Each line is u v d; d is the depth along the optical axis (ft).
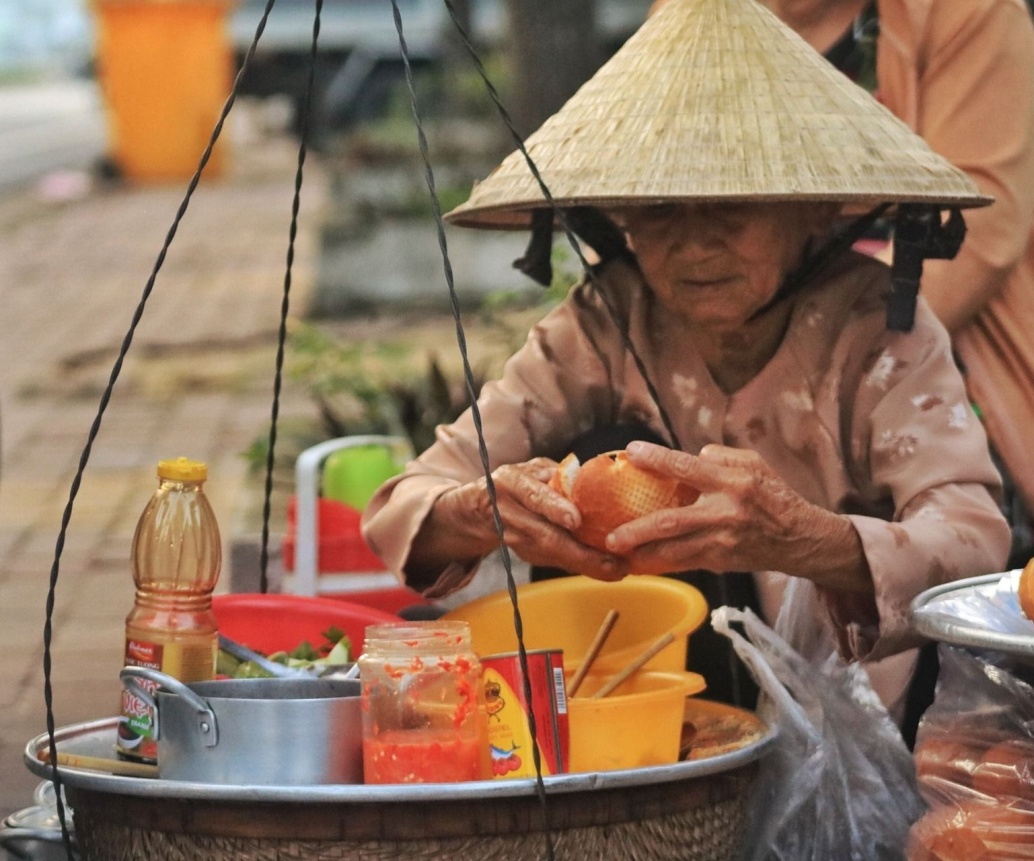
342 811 17.72
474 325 79.97
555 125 22.47
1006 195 28.19
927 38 28.78
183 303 95.81
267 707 18.17
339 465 34.04
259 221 128.88
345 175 118.52
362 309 87.61
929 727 20.68
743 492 19.31
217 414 68.54
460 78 131.75
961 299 28.17
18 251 117.60
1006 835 19.08
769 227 21.47
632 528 19.31
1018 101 28.32
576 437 24.81
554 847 18.07
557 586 24.54
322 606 25.41
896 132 21.67
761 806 22.08
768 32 22.15
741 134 20.86
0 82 472.44
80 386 75.51
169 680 18.56
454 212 23.32
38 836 20.98
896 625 20.68
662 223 21.76
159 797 18.11
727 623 22.49
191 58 157.48
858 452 22.89
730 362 23.58
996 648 17.57
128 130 159.12
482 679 19.35
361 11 153.58
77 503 55.06
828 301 23.00
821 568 20.51
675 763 19.08
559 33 65.00
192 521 20.18
